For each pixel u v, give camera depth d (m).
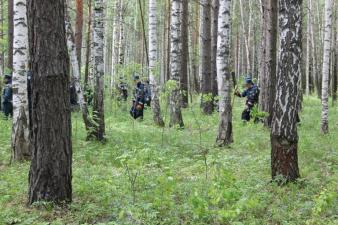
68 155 7.27
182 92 16.05
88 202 7.27
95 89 12.86
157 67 17.05
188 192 7.57
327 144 12.34
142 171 8.54
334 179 8.39
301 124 17.22
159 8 44.31
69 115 7.26
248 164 9.73
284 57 8.01
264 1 17.39
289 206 7.00
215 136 13.88
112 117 19.20
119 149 11.50
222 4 11.91
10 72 18.94
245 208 6.46
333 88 29.33
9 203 7.46
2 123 16.41
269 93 15.20
